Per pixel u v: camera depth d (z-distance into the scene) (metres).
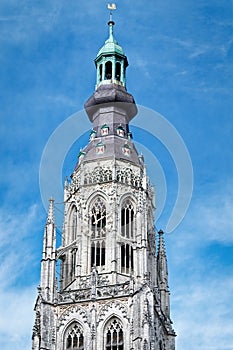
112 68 167.12
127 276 141.88
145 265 140.00
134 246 142.38
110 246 143.88
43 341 135.12
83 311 137.38
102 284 139.75
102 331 135.12
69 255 148.00
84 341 134.88
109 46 169.38
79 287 140.75
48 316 137.75
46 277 141.75
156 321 139.25
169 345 144.50
